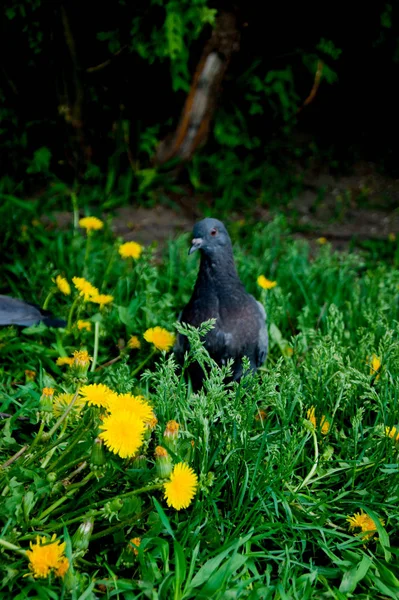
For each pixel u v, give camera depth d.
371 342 1.70
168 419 1.47
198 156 3.13
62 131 3.03
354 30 3.41
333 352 1.60
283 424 1.49
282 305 1.96
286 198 3.12
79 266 2.10
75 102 2.97
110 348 1.86
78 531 1.32
